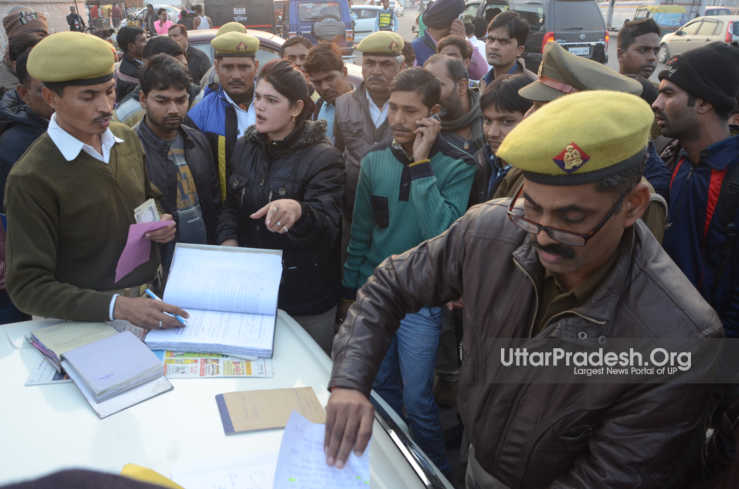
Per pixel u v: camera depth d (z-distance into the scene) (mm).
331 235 1945
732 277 1714
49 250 1466
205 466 1062
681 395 827
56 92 1381
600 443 900
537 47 8078
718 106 1687
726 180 1679
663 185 1856
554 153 739
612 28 19484
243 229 2076
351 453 945
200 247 1652
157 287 1814
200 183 2201
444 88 2395
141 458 1083
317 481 898
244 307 1552
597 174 746
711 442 957
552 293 994
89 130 1448
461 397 1159
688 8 16531
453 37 3586
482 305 1057
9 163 2135
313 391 1312
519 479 1067
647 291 865
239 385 1316
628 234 882
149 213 1587
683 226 1797
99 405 1209
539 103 1654
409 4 34531
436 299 1182
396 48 2604
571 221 794
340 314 2355
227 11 9414
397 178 1977
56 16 13172
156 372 1299
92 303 1441
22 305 1464
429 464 1157
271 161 1949
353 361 1068
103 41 1438
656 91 2723
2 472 1038
